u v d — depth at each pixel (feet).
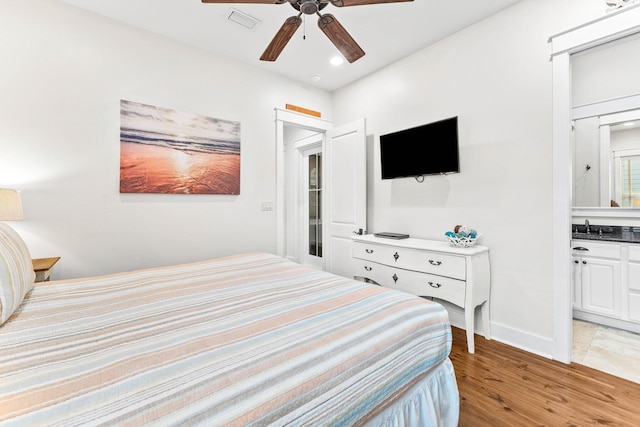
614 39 5.72
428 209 9.11
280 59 9.70
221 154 9.37
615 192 9.20
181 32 8.16
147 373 2.25
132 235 7.88
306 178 15.97
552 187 6.57
